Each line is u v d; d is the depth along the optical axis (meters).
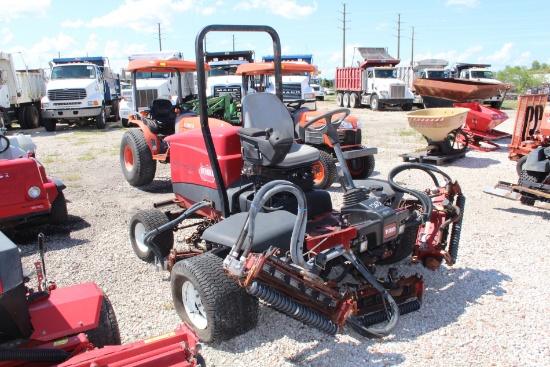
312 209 4.40
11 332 2.50
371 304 3.79
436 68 29.30
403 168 4.69
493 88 11.97
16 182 5.34
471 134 11.59
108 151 12.41
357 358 3.42
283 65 9.77
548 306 4.12
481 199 7.53
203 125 4.40
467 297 4.29
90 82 17.64
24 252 5.45
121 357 2.34
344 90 28.92
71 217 6.76
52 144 13.90
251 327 3.58
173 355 2.39
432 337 3.67
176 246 5.52
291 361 3.40
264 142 4.05
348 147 8.14
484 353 3.47
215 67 16.64
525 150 8.68
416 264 4.96
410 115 10.40
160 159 8.15
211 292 3.38
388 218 3.80
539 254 5.26
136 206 7.32
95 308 2.80
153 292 4.46
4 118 17.08
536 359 3.40
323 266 3.51
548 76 47.69
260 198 3.18
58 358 2.45
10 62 17.33
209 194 4.83
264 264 3.15
